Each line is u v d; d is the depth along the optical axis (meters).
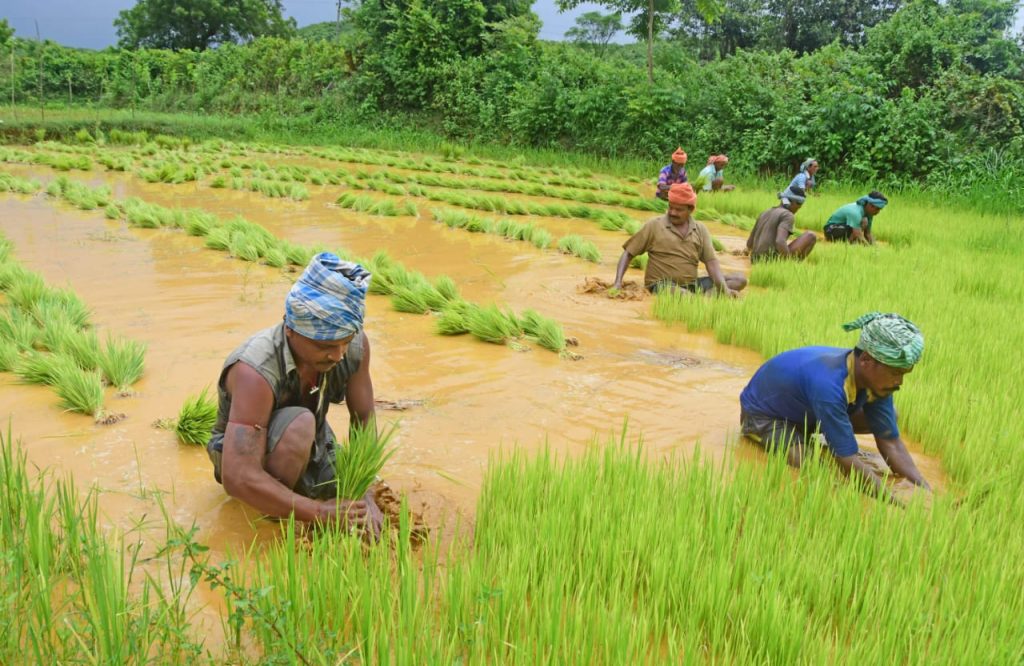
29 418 5.02
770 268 9.81
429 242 11.78
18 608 2.78
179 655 2.72
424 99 29.00
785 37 46.12
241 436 3.47
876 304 8.28
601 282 9.16
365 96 30.30
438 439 4.96
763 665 2.88
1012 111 19.75
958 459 4.80
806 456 4.68
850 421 4.75
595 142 23.95
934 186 18.55
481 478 4.45
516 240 12.11
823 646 2.98
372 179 18.22
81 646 2.60
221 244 10.47
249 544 3.65
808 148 20.28
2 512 3.33
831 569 3.36
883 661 2.89
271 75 33.88
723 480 4.49
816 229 14.14
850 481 4.22
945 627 3.14
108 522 3.78
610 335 7.45
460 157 24.98
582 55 26.97
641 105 22.77
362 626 2.93
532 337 7.08
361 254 10.70
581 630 2.95
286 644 2.62
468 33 29.00
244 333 6.95
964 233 13.70
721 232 14.16
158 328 7.04
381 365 6.31
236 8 56.38
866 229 12.55
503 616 3.00
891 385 4.29
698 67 24.48
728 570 3.26
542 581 3.26
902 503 4.25
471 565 3.28
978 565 3.57
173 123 28.52
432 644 2.78
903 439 5.36
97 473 4.30
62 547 3.30
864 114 20.02
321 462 3.90
